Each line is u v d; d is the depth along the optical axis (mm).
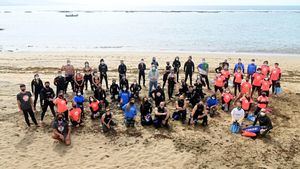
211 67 26016
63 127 12297
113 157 11391
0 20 95938
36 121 13609
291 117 14898
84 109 15312
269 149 12047
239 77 17047
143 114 13758
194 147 12047
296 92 18609
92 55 31844
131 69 24625
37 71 23938
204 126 13766
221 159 11344
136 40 48000
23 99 12906
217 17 116562
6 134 12820
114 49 39281
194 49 39344
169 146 12094
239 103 13391
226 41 46844
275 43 44656
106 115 13078
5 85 19344
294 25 75625
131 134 12961
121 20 96938
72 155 11492
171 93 16562
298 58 31906
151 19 103000
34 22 87000
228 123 14086
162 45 42844
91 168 10734
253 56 32906
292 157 11562
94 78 17109
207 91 18094
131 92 16438
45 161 11094
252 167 10914
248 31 61281
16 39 48688
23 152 11602
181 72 23391
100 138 12664
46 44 43719
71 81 17172
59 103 13273
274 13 157000
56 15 133875
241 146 12203
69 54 32719
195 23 83812
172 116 14477
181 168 10805
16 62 27609
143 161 11156
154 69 16844
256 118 13250
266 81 16406
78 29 65375
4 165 10797
